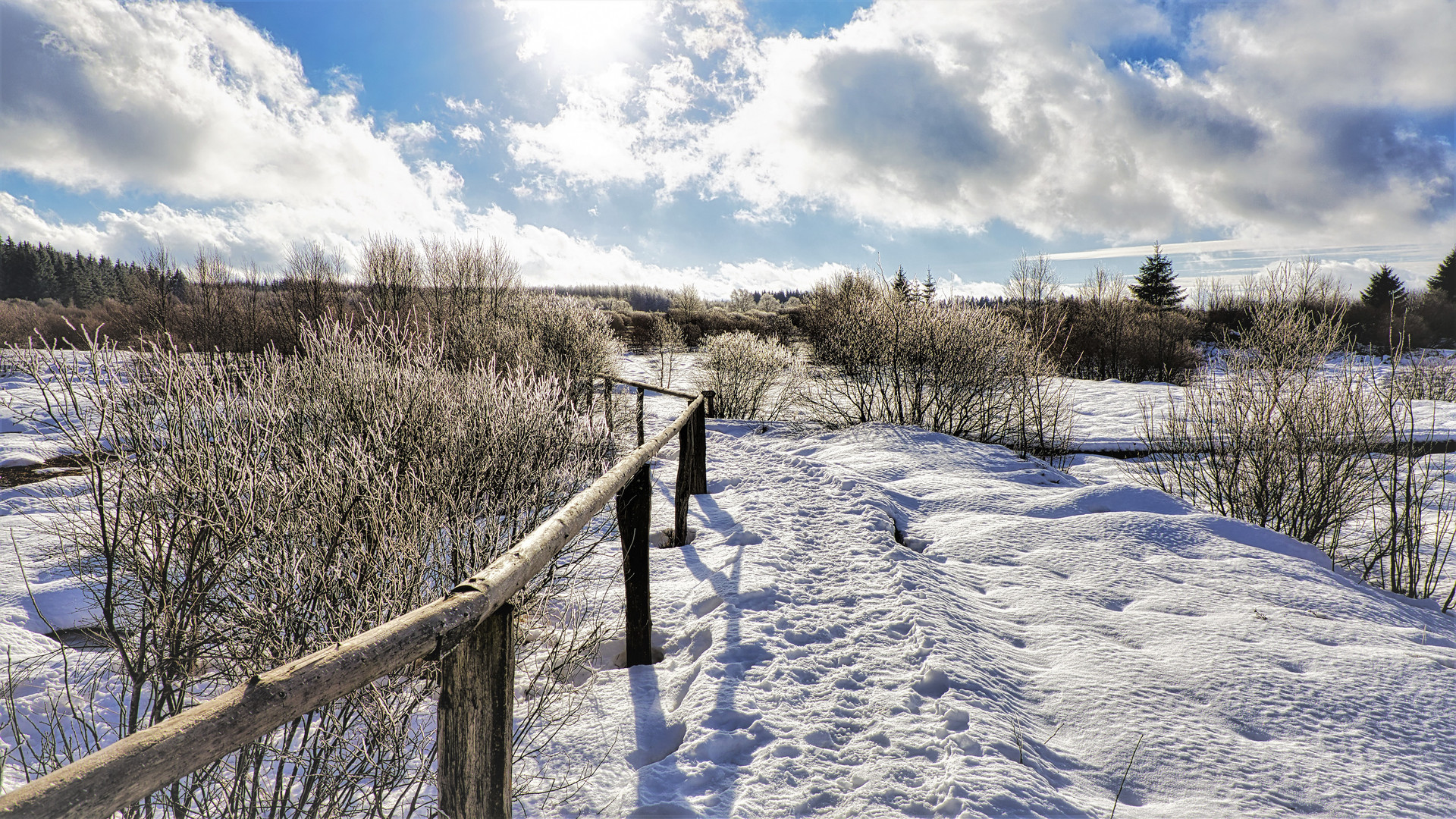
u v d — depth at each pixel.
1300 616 3.92
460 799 1.63
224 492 2.27
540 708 2.60
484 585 1.61
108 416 2.39
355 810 2.10
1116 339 26.48
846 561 4.70
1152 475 8.05
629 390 14.40
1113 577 4.53
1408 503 5.21
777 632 3.61
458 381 3.82
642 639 3.44
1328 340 6.81
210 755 1.00
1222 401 6.99
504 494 3.25
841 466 7.59
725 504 6.26
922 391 11.09
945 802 2.26
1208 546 5.08
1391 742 2.72
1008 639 3.72
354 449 2.62
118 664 2.61
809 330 22.64
